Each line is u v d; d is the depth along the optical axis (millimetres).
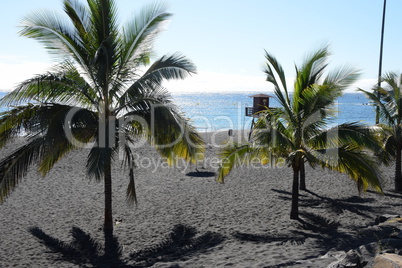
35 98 8227
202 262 7035
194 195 13148
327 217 10242
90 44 8758
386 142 12422
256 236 8844
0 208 11672
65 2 8594
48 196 13078
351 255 5434
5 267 7613
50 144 7438
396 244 6215
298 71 9625
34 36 8195
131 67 9250
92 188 14211
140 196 13094
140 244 8750
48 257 8117
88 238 9203
